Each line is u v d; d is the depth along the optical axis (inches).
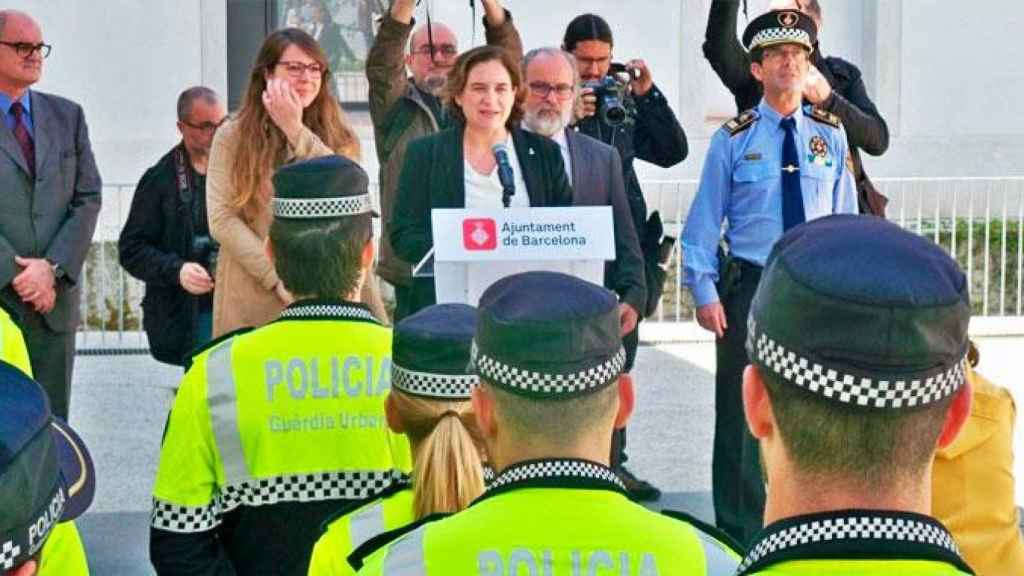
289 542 162.4
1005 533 155.4
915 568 80.0
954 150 729.0
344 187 162.2
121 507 358.9
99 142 693.3
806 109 302.2
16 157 337.7
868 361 78.7
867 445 79.8
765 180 297.6
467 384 136.9
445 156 277.3
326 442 161.2
